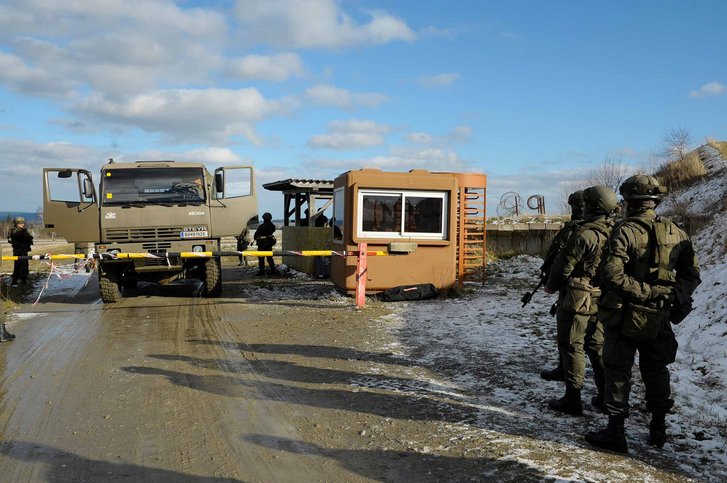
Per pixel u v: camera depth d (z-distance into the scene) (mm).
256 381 5668
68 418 4648
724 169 17344
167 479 3576
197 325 8641
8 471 3689
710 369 5594
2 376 5914
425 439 4168
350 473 3643
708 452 3891
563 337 4695
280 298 11320
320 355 6688
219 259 11508
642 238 3850
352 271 10648
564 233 5141
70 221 10633
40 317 9586
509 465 3695
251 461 3836
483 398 5102
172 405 4961
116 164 11047
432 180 10773
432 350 6852
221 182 11148
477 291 12070
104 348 7141
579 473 3555
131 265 11133
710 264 10086
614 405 3910
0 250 7988
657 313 3812
